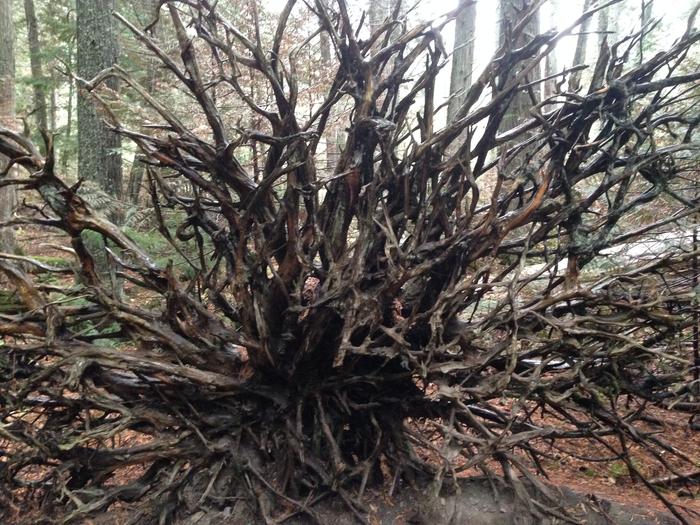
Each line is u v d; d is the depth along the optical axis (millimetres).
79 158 6449
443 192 2520
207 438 2570
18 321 2451
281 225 2461
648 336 3027
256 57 2301
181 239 2623
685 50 2344
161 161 2467
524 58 2322
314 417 2646
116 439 3332
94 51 6363
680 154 3490
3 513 2523
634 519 2586
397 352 2328
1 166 6406
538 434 2479
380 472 2729
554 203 2379
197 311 2572
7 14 7895
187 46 2268
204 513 2498
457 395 2334
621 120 2340
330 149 6215
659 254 3199
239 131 2314
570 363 2502
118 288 2629
